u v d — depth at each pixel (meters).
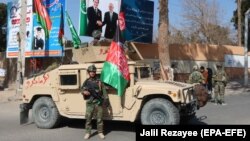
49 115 11.64
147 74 11.40
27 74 26.33
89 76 10.29
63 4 23.67
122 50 10.43
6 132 11.38
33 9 23.23
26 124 12.62
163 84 10.37
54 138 10.38
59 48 23.66
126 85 10.41
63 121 12.85
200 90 11.09
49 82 11.59
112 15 25.92
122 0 26.25
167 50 22.38
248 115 14.27
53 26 23.97
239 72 36.16
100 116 10.14
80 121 12.83
